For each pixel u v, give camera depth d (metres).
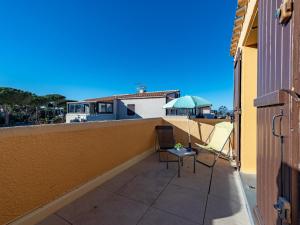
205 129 6.24
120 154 4.16
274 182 1.39
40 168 2.38
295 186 1.00
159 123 6.41
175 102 6.56
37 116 25.86
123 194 3.09
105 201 2.85
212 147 4.82
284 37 1.15
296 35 0.96
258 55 1.96
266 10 1.65
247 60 3.96
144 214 2.53
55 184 2.59
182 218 2.46
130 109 22.41
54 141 2.58
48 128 2.48
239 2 3.19
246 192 2.98
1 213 1.98
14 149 2.09
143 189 3.28
